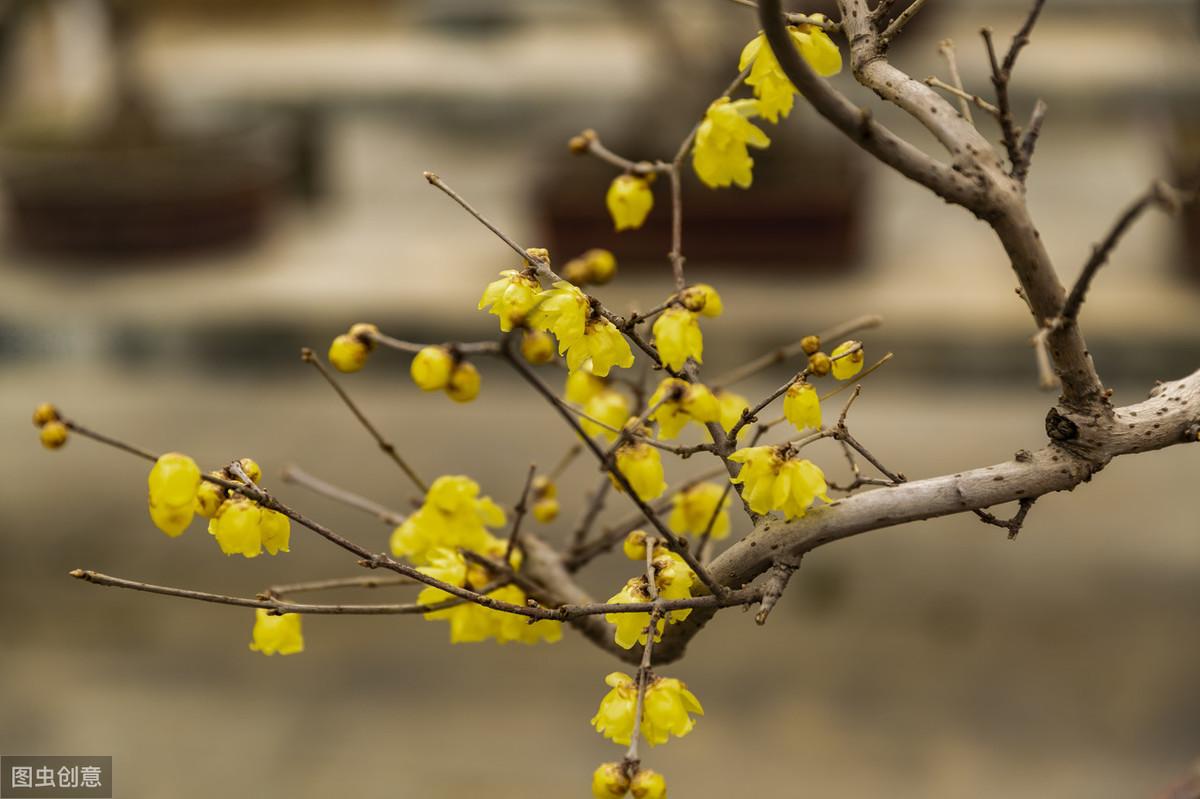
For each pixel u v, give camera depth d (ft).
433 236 23.07
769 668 14.02
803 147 20.27
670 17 19.86
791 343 18.79
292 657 14.43
